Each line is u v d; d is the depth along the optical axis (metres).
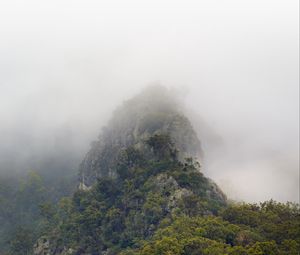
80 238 144.38
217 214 126.19
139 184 142.25
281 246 99.00
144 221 129.12
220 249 95.44
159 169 141.12
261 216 119.19
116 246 131.50
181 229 110.44
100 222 143.62
